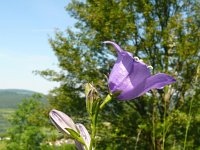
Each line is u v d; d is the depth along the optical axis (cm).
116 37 2150
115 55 2289
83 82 2252
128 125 2280
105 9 2184
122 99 288
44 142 1988
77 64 2262
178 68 2038
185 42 2038
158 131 1691
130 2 2270
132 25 2080
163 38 2069
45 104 2541
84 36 2284
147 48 2192
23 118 2536
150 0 2327
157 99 1927
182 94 1977
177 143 1878
